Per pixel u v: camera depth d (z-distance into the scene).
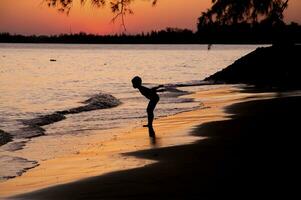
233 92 32.50
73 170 11.36
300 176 8.63
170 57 148.38
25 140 16.77
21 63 103.50
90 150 14.03
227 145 12.44
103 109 26.02
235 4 16.06
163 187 8.74
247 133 14.05
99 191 8.87
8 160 13.23
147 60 123.00
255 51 47.00
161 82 50.06
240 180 8.69
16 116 24.38
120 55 179.38
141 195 8.35
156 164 10.75
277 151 10.91
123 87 45.72
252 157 10.58
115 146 14.12
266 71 43.38
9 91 42.09
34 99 34.84
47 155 13.96
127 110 25.31
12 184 10.31
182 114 21.11
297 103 21.08
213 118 18.41
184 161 10.87
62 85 49.06
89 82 53.12
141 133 16.31
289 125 14.62
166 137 14.86
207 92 33.47
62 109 27.33
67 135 17.69
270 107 20.39
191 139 13.83
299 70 40.50
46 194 8.98
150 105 15.77
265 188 8.06
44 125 20.64
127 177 9.74
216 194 8.02
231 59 128.12
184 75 63.47
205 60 120.75
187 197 7.99
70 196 8.73
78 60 124.88
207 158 10.98
